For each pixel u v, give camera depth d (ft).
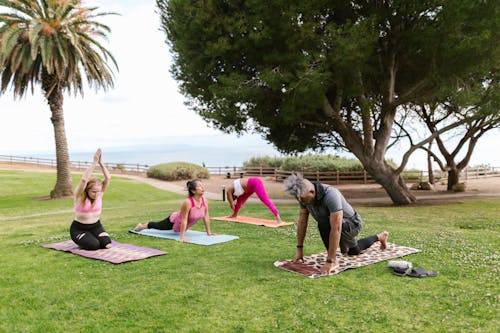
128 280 16.42
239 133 57.31
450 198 66.80
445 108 68.08
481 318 12.46
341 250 18.99
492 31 40.78
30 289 15.55
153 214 41.93
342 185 106.22
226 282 16.01
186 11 46.80
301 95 44.39
